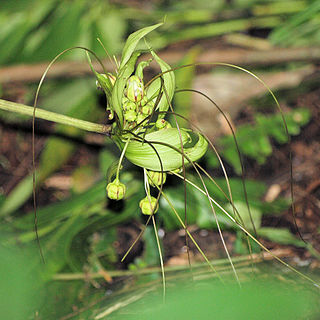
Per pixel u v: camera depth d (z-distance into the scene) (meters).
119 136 0.97
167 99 0.98
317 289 0.89
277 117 1.41
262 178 1.39
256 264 1.13
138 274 1.21
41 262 1.16
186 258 1.25
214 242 1.27
